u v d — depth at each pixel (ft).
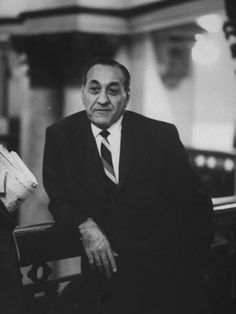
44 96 38.40
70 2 35.01
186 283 7.66
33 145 39.32
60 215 7.11
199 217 7.64
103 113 7.27
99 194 7.31
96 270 7.60
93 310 7.68
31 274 7.63
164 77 34.53
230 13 23.73
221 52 30.63
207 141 31.83
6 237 6.21
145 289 7.52
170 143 7.56
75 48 36.01
